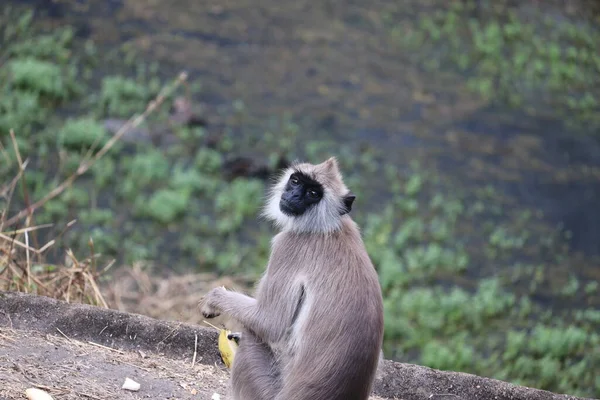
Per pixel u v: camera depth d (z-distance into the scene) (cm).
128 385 640
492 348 1345
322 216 582
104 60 2044
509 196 1814
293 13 2498
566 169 1938
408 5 2661
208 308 604
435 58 2352
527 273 1581
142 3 2383
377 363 543
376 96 2125
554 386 1238
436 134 2000
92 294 877
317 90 2111
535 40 2528
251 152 1808
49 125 1728
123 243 1434
